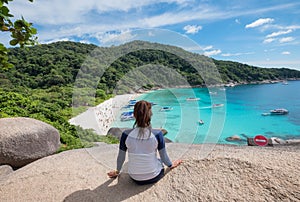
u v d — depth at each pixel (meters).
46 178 2.92
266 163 2.69
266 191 2.19
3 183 2.91
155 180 2.62
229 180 2.43
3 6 2.11
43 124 5.07
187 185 2.46
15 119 5.02
